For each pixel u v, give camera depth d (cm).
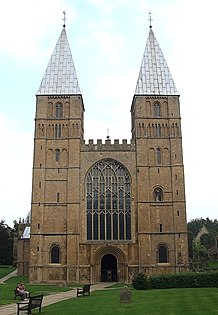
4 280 8556
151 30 9644
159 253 7856
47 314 3231
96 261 7906
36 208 8012
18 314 3183
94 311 3350
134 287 5666
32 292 5809
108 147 8412
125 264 7825
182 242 7850
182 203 8044
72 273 7725
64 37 9544
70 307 3662
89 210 8131
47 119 8525
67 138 8419
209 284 5706
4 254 14012
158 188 8169
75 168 8238
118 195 8206
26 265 9975
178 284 5725
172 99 8675
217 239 15000
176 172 8212
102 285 7269
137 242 7912
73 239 7869
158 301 3881
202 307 3316
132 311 3266
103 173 8319
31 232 7888
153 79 8894
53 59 9200
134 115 8775
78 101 8631
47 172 8231
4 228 14362
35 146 8344
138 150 8338
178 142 8394
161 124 8525
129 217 8100
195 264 8288
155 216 8006
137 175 8212
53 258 7856
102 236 8000
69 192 8112
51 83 8825
